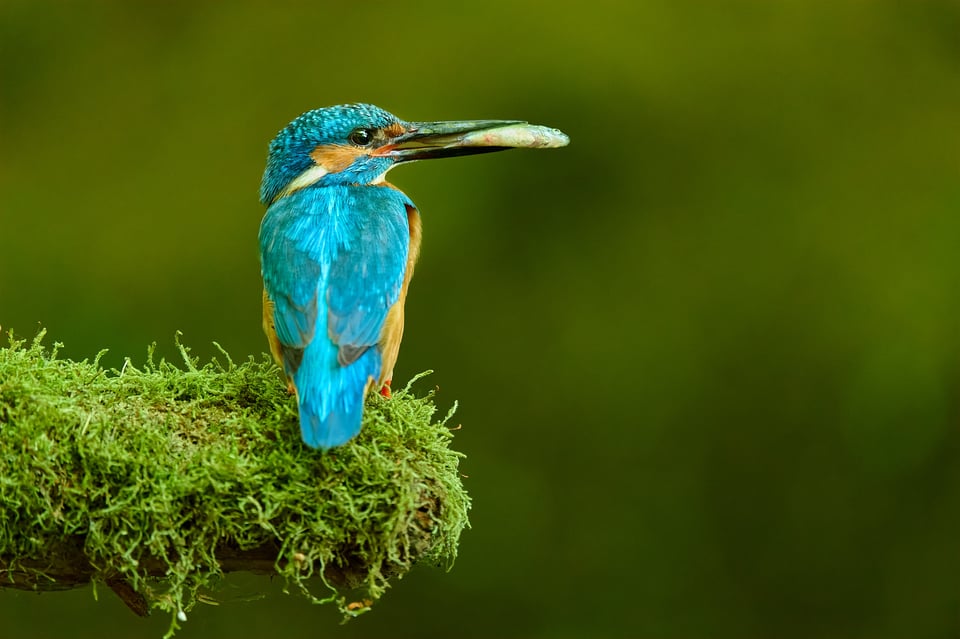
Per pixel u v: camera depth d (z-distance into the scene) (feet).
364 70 48.39
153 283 44.32
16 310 43.57
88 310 43.52
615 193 47.16
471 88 47.39
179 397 18.02
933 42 51.26
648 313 45.32
